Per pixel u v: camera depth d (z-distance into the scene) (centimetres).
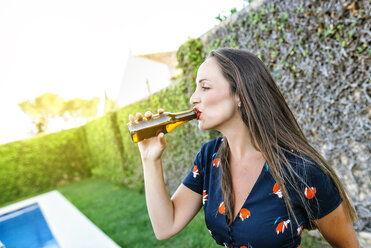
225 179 87
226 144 94
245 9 246
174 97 380
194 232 305
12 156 845
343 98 208
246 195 84
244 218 80
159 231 93
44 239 464
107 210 494
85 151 966
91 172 973
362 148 210
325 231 85
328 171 80
